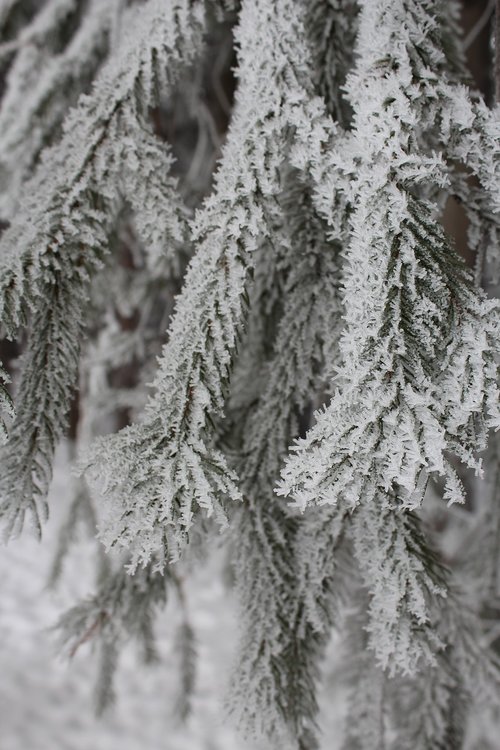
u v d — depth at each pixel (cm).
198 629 291
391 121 80
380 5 84
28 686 258
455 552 148
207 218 84
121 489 79
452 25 98
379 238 79
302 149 84
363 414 76
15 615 296
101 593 104
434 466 75
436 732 103
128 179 89
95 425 153
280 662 91
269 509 93
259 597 92
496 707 103
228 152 85
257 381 98
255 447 94
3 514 83
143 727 245
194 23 91
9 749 227
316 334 92
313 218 92
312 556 91
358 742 105
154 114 134
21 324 83
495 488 128
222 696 92
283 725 90
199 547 100
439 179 80
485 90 162
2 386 80
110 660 145
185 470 79
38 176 91
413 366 77
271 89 85
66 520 166
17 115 121
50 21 134
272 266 97
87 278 87
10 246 86
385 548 87
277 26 86
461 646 102
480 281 88
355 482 76
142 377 144
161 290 140
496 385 78
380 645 87
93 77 119
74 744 235
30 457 84
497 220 87
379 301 78
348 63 99
